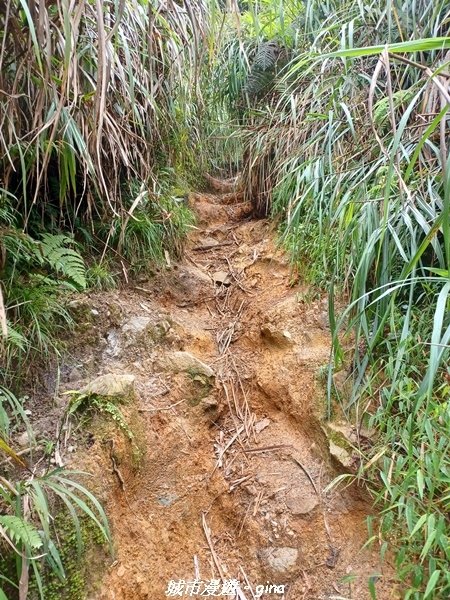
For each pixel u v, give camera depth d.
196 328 1.63
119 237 1.58
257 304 1.69
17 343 0.99
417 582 0.84
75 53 0.89
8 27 0.93
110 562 0.91
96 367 1.24
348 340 1.26
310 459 1.17
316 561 1.00
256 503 1.13
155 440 1.17
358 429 1.09
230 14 1.56
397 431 1.00
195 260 2.01
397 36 1.44
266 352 1.49
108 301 1.41
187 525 1.10
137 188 1.69
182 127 2.29
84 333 1.27
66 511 0.88
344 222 1.25
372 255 1.14
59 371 1.15
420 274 1.14
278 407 1.34
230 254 2.04
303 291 1.54
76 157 1.27
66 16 0.82
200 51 1.56
